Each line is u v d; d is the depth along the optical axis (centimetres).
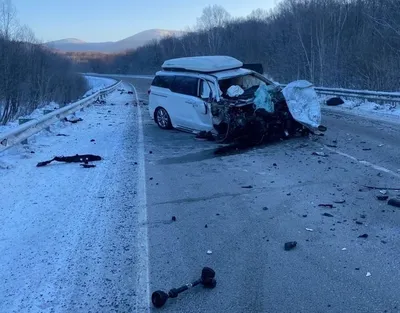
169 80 1333
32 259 469
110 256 473
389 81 2244
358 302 374
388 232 516
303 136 1138
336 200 637
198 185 740
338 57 3259
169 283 416
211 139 1162
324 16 4097
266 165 864
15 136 967
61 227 556
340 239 502
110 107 2300
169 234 530
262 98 1066
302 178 761
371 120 1443
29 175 808
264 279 418
